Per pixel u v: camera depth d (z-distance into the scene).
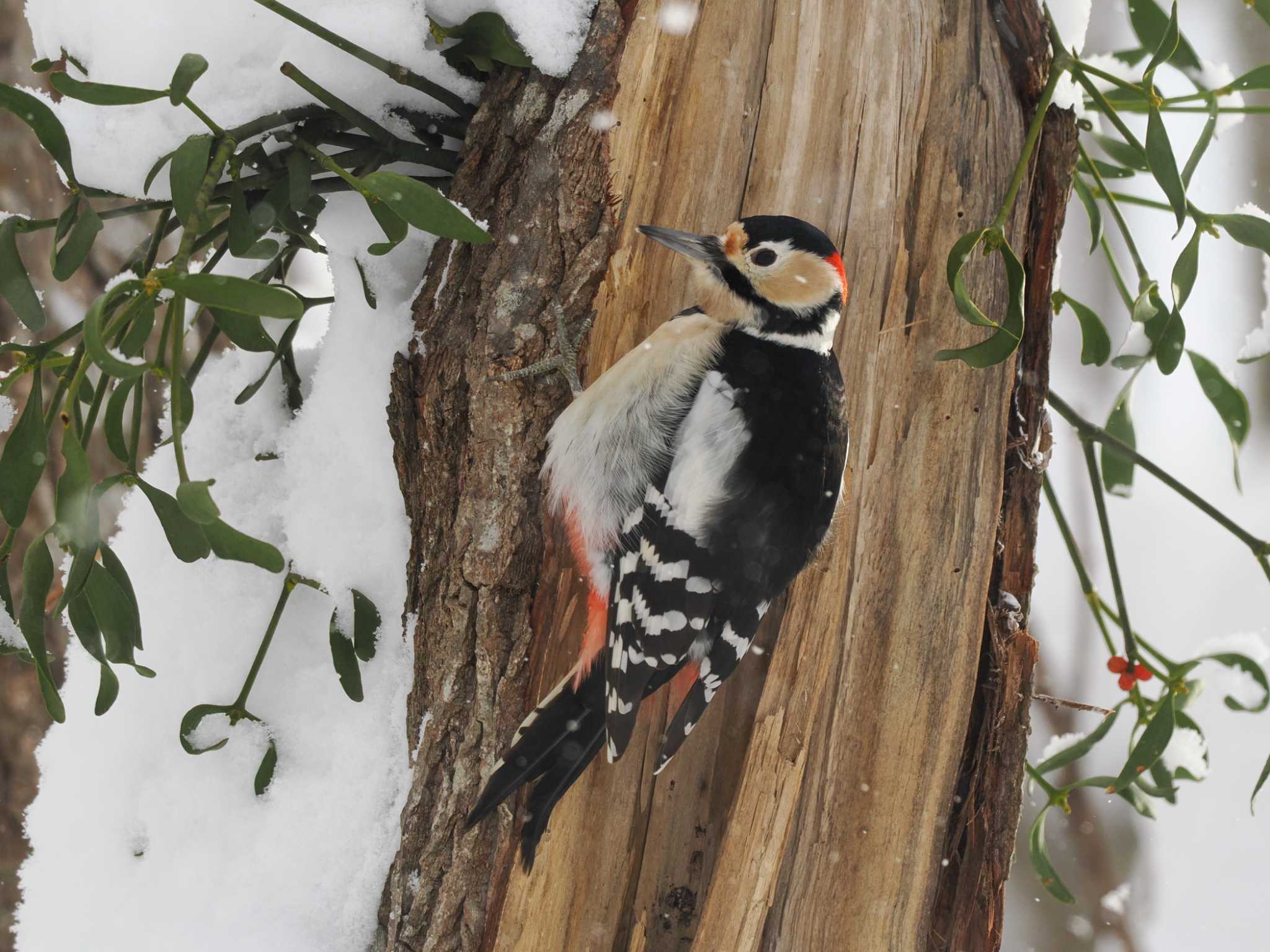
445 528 5.54
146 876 5.83
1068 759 6.72
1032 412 6.21
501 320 5.43
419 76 5.67
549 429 5.48
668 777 5.77
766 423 5.51
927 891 5.93
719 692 5.82
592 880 5.65
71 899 5.90
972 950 6.18
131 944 5.75
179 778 5.84
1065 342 11.38
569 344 5.50
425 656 5.59
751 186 5.76
